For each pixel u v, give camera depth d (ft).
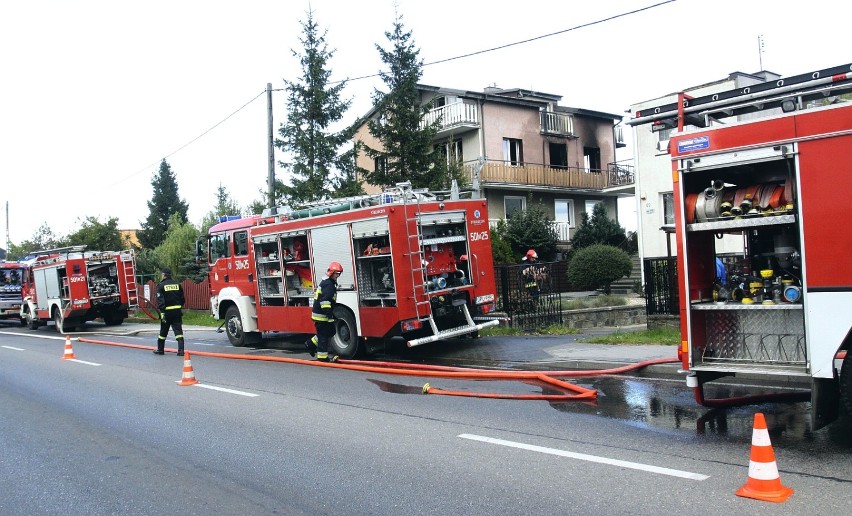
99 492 18.03
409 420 24.23
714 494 15.08
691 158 20.92
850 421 20.72
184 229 106.22
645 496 15.21
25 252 153.79
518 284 51.90
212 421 25.77
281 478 18.38
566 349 38.14
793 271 19.98
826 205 18.04
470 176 88.99
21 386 36.86
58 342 64.95
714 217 20.89
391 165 74.08
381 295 38.29
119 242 143.02
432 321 37.99
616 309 57.21
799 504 14.20
